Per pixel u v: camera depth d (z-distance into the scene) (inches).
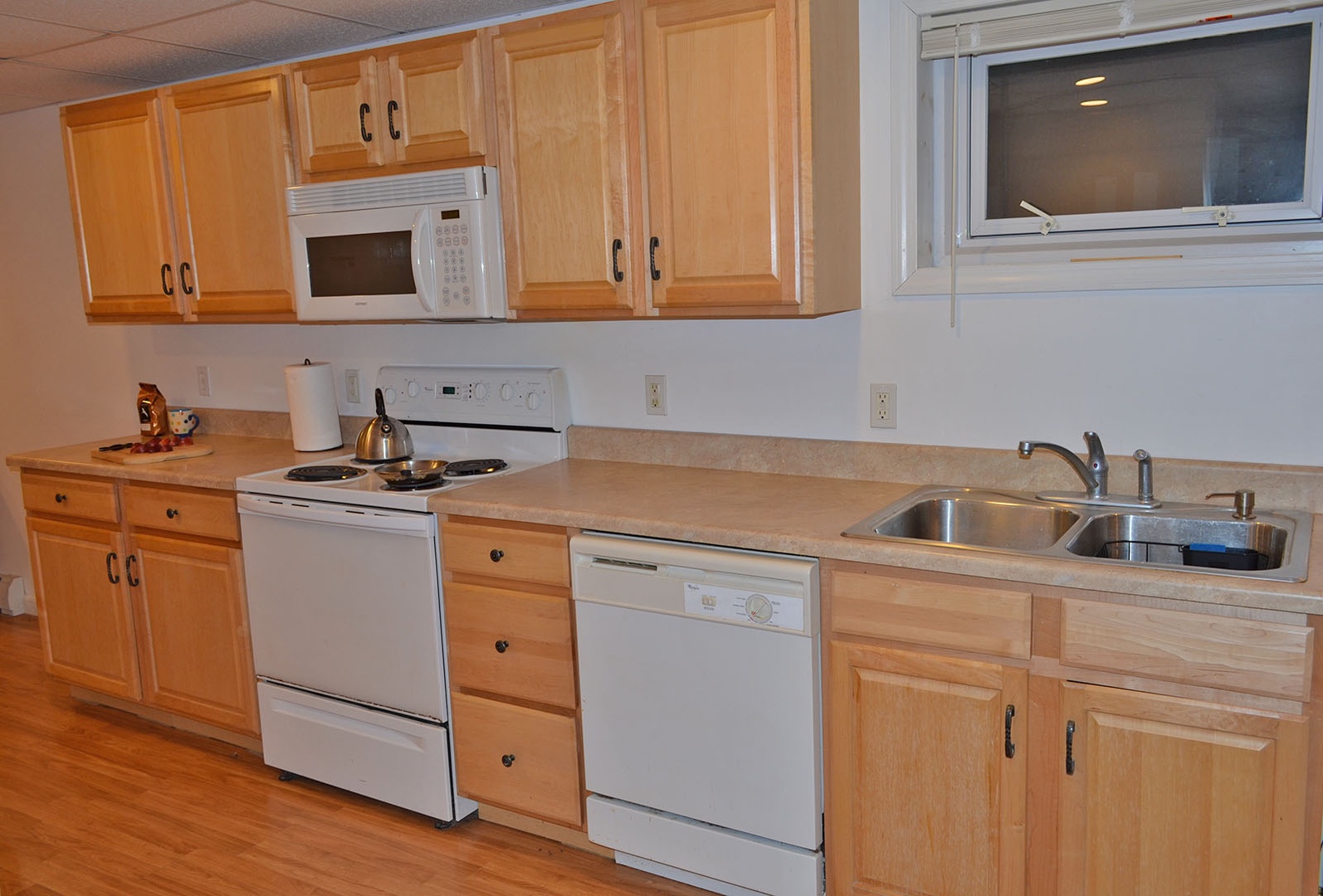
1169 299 84.4
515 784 99.4
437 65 102.0
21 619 178.1
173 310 129.9
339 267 113.4
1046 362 90.0
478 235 101.6
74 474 128.6
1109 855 71.5
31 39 113.7
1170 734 67.9
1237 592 63.8
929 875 78.9
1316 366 79.8
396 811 108.7
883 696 78.1
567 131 95.6
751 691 83.0
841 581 78.5
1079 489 89.7
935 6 89.1
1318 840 65.4
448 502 97.1
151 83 138.9
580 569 89.7
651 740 89.2
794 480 100.8
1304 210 80.9
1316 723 63.7
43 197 159.8
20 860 100.9
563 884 94.0
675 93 88.9
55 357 166.7
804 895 83.9
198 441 142.4
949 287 92.1
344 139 110.1
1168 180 85.6
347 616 105.9
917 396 96.2
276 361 142.1
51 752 125.0
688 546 85.1
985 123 92.2
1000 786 74.7
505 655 96.9
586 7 92.4
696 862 89.1
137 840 104.2
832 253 89.6
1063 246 89.9
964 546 75.2
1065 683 71.1
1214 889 68.4
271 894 94.0
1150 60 84.6
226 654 118.3
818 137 84.9
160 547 121.6
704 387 107.7
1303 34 79.0
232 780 116.9
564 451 116.6
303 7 103.9
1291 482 81.0
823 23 84.8
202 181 122.7
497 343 121.5
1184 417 85.1
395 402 126.7
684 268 91.5
